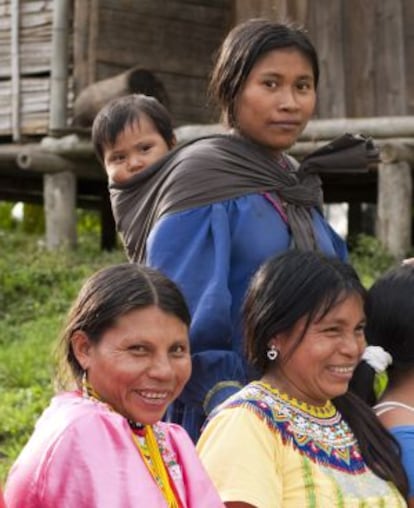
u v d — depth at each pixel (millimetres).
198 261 5906
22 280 17438
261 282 5469
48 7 19844
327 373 5367
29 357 13391
